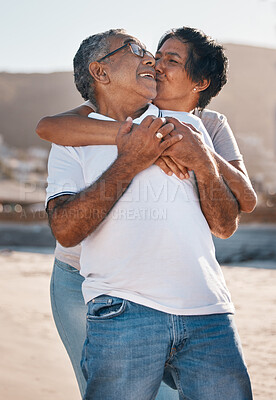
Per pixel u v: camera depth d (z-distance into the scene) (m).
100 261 2.46
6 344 5.19
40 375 4.45
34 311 6.65
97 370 2.33
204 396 2.39
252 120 66.69
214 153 2.68
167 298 2.37
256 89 68.19
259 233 19.86
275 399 4.05
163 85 3.03
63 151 2.70
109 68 2.79
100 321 2.37
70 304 3.20
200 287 2.42
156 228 2.41
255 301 7.30
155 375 2.35
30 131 75.38
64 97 80.75
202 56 3.01
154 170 2.50
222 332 2.43
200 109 3.17
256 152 58.94
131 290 2.38
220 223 2.61
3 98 79.88
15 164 62.84
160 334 2.33
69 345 3.25
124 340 2.31
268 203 29.25
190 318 2.39
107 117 2.80
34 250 16.31
